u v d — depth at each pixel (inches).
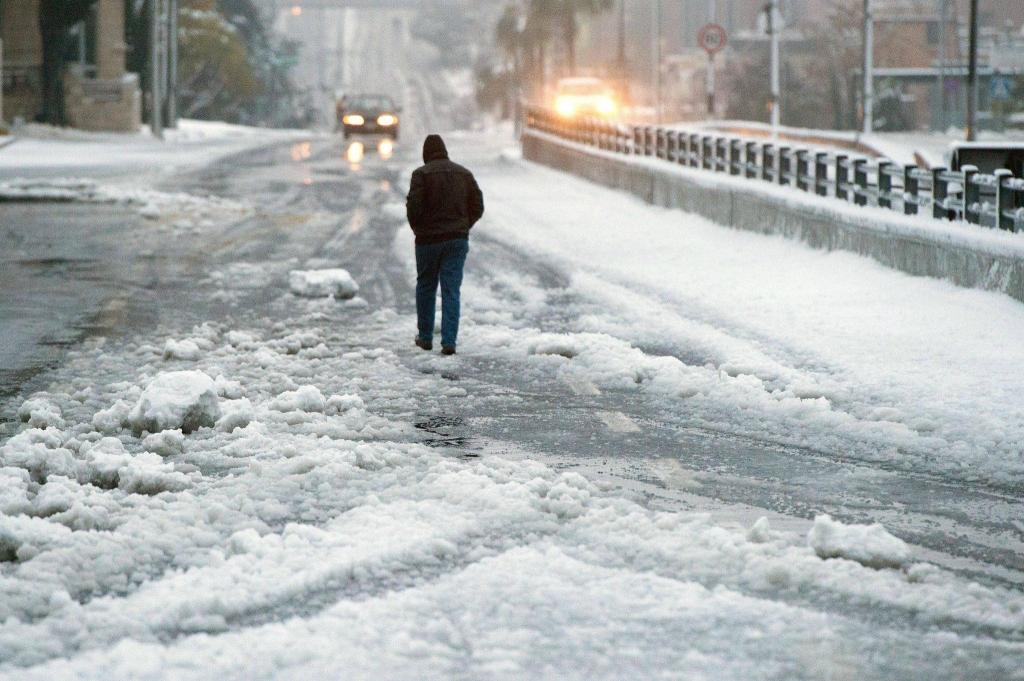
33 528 374.6
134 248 1184.8
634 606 331.0
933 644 311.3
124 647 295.6
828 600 339.3
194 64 6299.2
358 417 558.6
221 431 522.9
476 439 530.0
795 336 740.7
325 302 890.1
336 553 364.2
